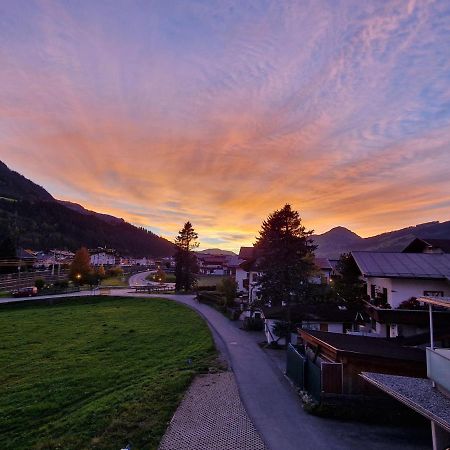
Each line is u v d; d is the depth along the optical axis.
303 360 18.75
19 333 36.66
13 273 88.25
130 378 21.28
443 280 24.27
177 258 79.94
